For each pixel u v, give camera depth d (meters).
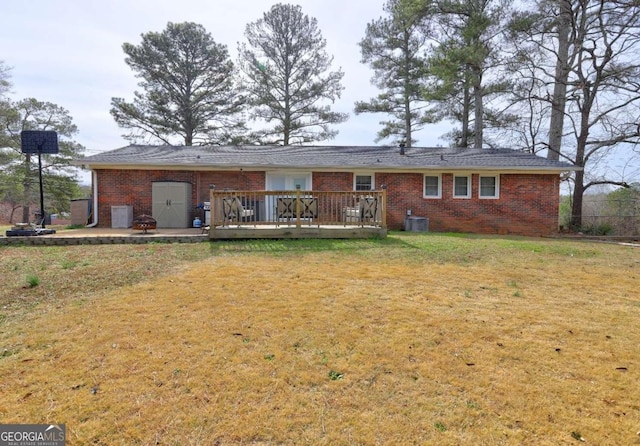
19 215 26.34
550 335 3.14
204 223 11.08
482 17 14.41
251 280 4.74
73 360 2.62
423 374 2.50
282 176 12.12
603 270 5.70
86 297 4.00
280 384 2.37
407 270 5.43
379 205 8.60
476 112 16.52
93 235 7.80
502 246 7.73
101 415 2.04
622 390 2.32
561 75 14.50
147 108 21.08
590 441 1.88
